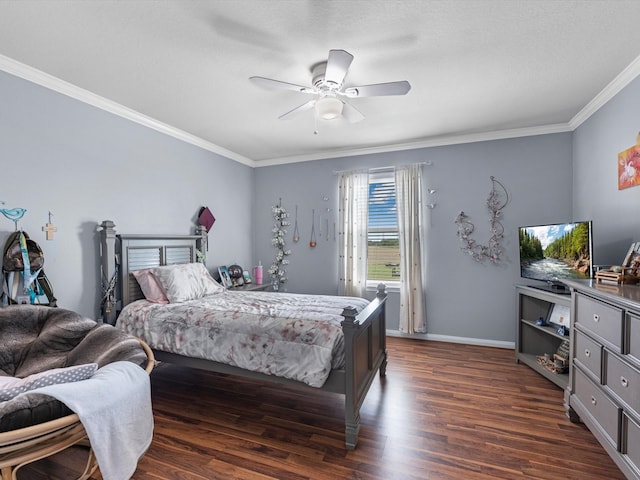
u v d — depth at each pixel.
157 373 3.03
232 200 4.42
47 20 1.71
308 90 2.21
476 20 1.73
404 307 3.91
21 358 1.91
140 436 1.48
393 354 3.43
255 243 4.86
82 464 1.75
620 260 2.42
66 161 2.48
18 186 2.20
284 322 2.19
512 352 3.47
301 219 4.60
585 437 1.96
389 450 1.86
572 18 1.71
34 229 2.29
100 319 2.72
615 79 2.37
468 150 3.73
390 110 2.95
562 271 2.69
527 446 1.88
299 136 3.70
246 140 3.85
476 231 3.71
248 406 2.41
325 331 2.05
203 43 1.93
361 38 1.88
